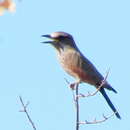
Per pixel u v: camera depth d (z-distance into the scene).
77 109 8.26
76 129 8.03
